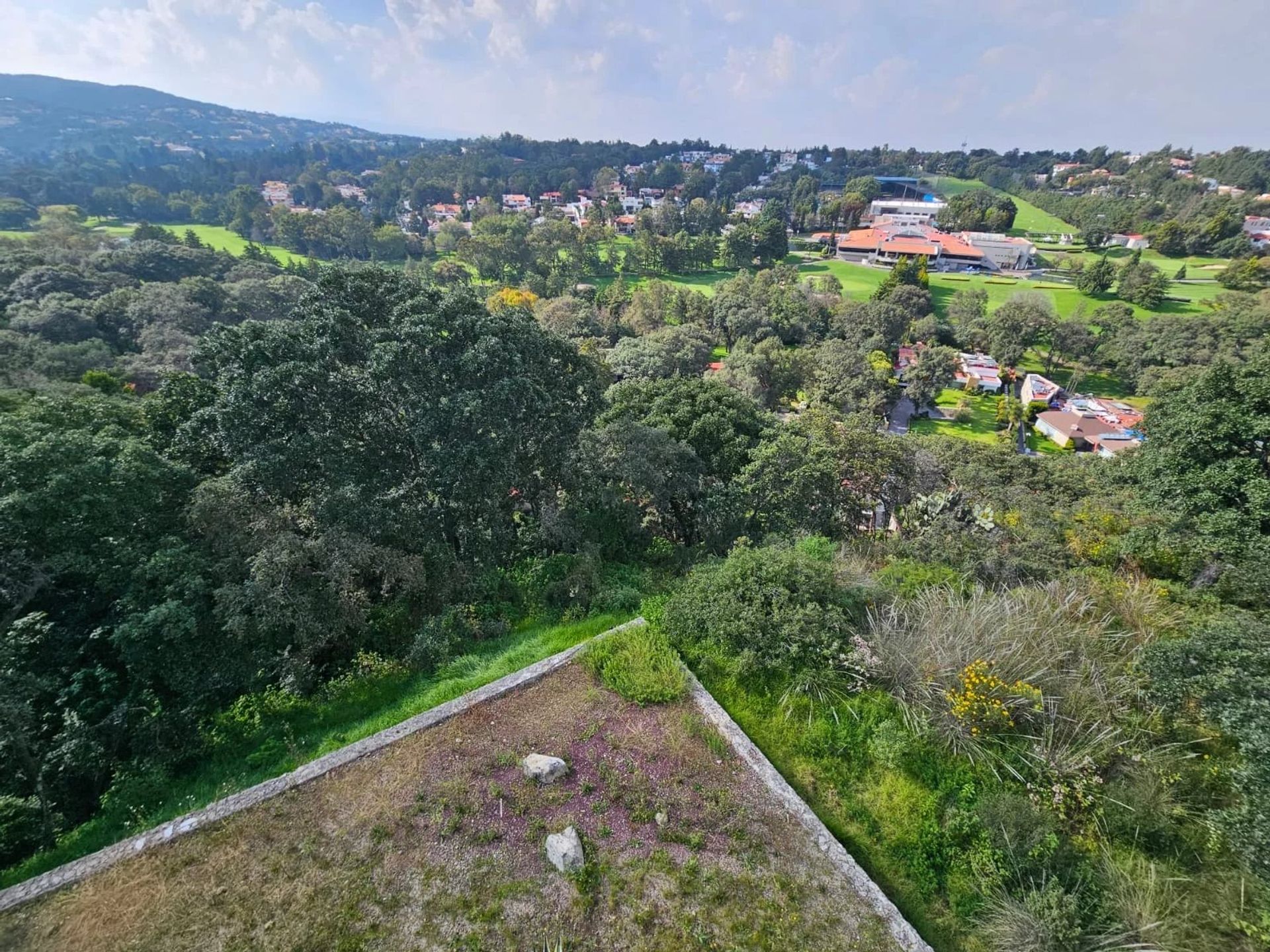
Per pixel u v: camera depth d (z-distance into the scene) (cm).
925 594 891
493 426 1121
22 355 2955
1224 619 729
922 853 598
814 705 750
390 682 875
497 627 1011
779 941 507
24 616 823
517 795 625
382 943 501
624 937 507
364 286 1220
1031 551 1153
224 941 502
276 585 881
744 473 1505
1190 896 530
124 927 512
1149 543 1133
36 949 497
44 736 764
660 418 1766
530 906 527
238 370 1084
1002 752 673
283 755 752
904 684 755
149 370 3228
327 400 1112
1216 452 1202
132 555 866
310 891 538
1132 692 716
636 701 747
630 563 1363
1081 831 604
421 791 629
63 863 614
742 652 805
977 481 2211
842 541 1298
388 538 1112
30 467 825
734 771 660
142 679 810
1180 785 620
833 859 573
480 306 1271
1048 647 755
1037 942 500
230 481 998
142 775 717
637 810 610
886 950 504
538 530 1324
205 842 580
